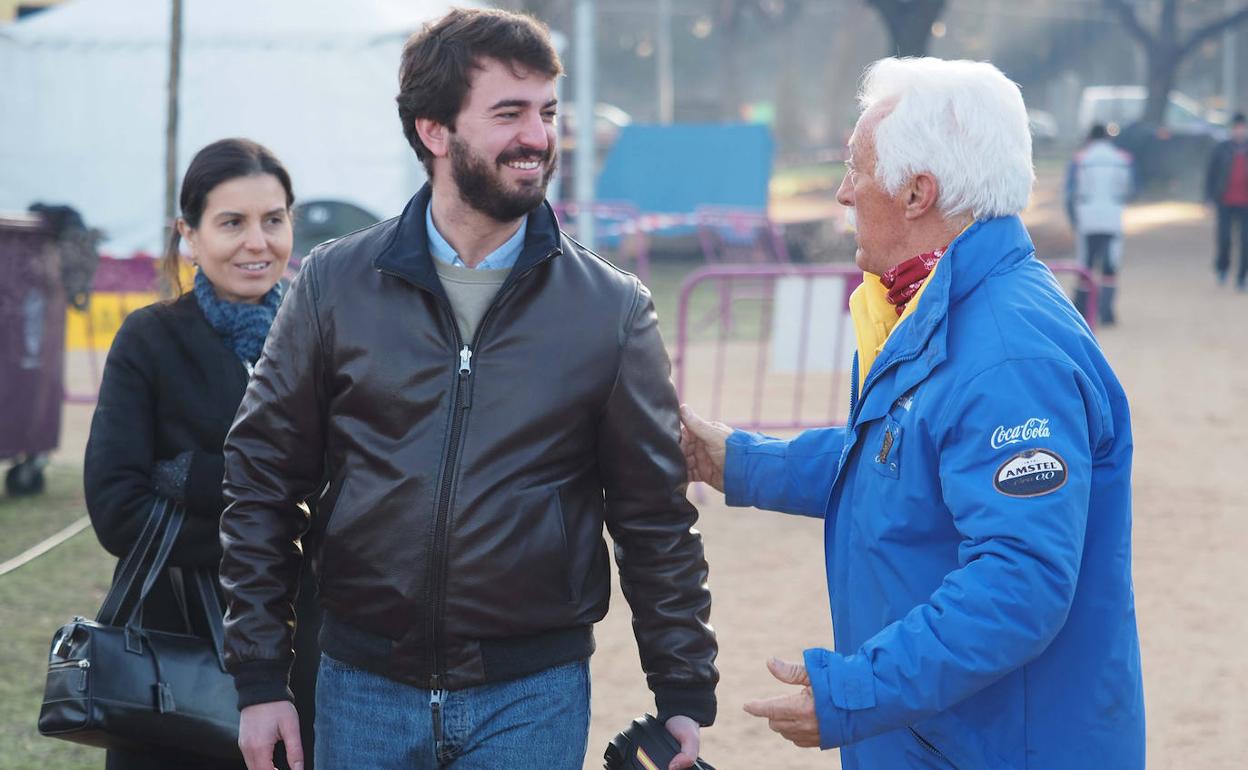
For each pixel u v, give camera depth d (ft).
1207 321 48.29
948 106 7.42
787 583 19.76
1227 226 58.39
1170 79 123.24
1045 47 188.03
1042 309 7.25
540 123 7.46
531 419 7.47
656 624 8.02
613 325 7.70
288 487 8.00
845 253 61.82
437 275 7.54
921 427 7.27
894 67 7.76
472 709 7.54
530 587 7.48
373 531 7.49
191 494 9.04
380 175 43.34
